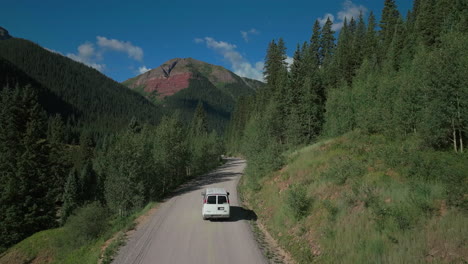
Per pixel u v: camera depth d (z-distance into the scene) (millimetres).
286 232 13062
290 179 19938
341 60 54312
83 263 12469
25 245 25359
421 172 12242
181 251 11555
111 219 22891
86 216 18016
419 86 19000
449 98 14797
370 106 29047
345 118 32125
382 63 44375
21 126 48312
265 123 43562
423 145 15836
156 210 20828
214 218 17484
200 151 51969
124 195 24891
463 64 15180
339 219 11062
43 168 41906
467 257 6762
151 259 10711
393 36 53250
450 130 14859
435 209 9164
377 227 9430
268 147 27656
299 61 53938
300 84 49375
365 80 36156
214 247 12008
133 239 13617
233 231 14539
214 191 17438
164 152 33375
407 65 34031
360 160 16594
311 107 41438
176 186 35812
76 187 51406
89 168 62156
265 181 24141
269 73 69375
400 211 9617
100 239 15484
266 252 11375
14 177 37281
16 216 34781
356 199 11727
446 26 33906
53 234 26312
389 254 7898
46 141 44750
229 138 129875
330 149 22641
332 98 36344
